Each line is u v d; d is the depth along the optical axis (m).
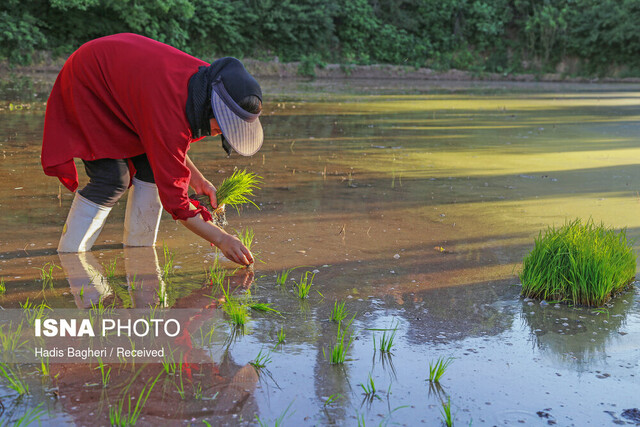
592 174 6.33
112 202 3.42
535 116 12.80
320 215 4.41
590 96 19.81
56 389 2.03
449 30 32.00
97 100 3.07
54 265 3.21
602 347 2.49
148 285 3.00
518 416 1.96
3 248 3.42
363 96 16.98
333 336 2.51
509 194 5.28
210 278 3.13
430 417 1.94
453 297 3.01
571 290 3.02
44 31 21.00
